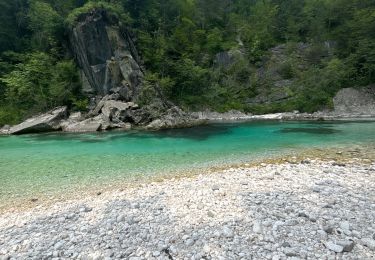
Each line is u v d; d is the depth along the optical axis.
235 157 19.84
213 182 13.91
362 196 11.14
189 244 8.18
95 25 49.22
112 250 8.10
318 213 9.62
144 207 11.13
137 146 25.25
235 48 71.88
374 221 8.91
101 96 48.75
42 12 53.34
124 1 59.72
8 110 44.66
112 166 18.45
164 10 68.12
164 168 17.55
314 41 71.31
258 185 13.06
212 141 26.95
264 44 74.81
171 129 37.16
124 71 49.38
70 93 47.03
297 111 52.97
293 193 11.73
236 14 90.25
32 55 50.09
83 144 27.03
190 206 10.94
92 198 12.72
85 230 9.46
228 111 56.97
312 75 57.78
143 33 58.81
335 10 73.88
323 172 14.87
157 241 8.46
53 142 28.66
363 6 67.31
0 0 52.56
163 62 57.19
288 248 7.56
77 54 51.16
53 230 9.58
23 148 25.72
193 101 57.97
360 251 7.35
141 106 44.97
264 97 60.12
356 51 57.94
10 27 55.19
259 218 9.48
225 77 66.19
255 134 30.72
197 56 67.56
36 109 45.25
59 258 7.80
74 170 17.75
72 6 59.28
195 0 78.94
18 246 8.59
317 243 7.80
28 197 13.37
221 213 10.13
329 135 27.62
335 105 52.25
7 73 50.00
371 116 45.25
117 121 39.97
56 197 13.20
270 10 86.44
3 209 12.00
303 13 83.38
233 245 7.97
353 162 16.88
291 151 21.02
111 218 10.24
